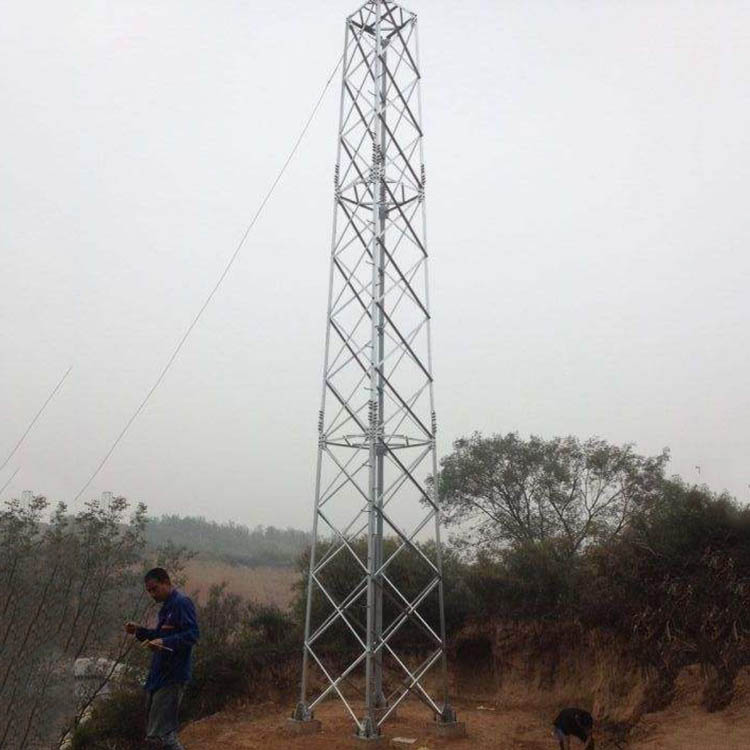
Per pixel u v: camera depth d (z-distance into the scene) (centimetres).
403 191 1759
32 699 1508
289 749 1422
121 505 1822
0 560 1584
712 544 1627
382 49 1794
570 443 3812
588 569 1991
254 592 4259
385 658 2403
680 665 1534
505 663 2148
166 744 859
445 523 3956
